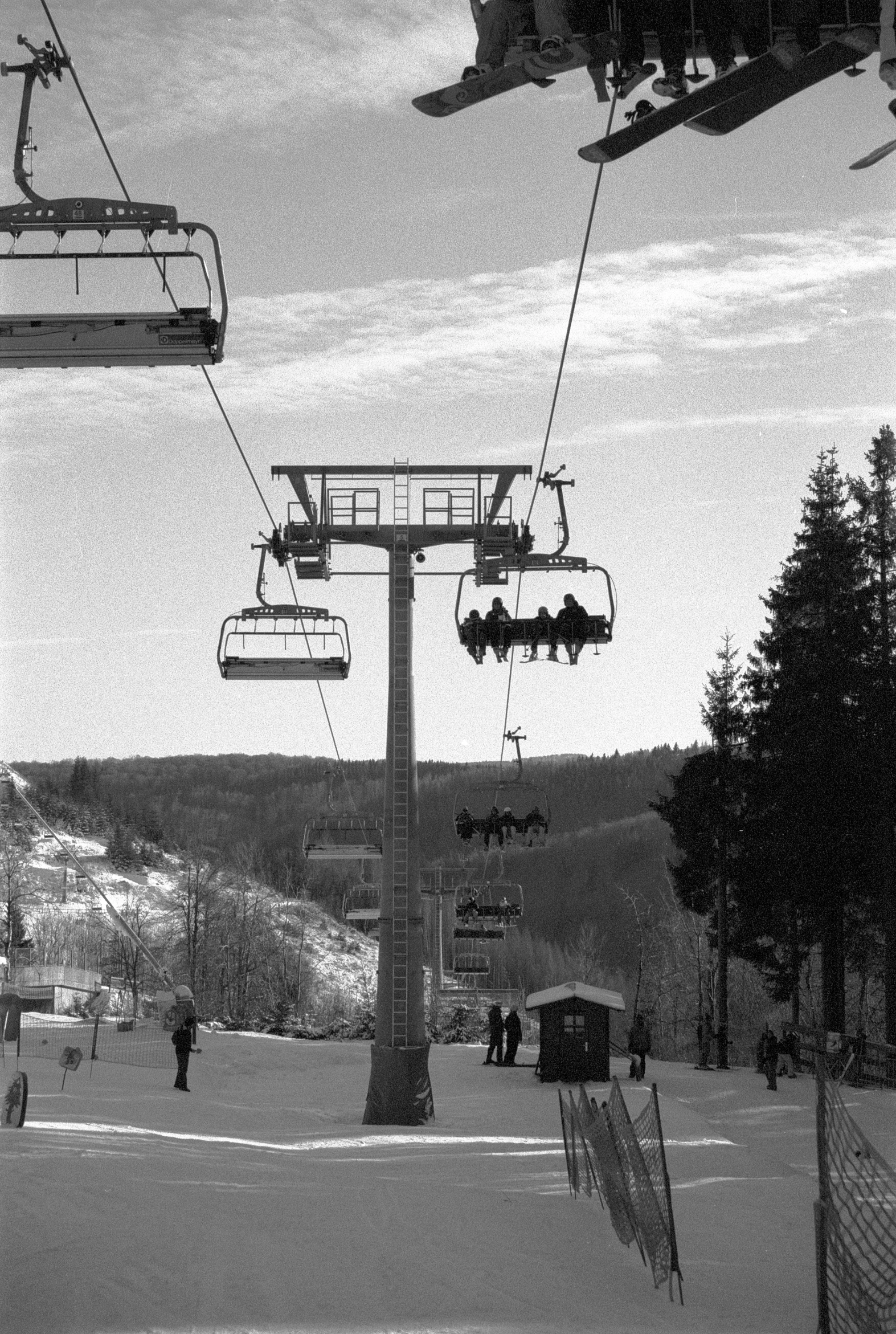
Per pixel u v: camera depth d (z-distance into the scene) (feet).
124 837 584.81
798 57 31.78
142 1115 80.38
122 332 44.04
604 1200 51.08
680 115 32.19
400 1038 92.73
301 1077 131.75
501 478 93.30
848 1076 124.67
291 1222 42.09
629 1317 33.68
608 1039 126.21
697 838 174.09
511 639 87.35
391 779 94.38
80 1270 34.01
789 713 159.43
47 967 226.38
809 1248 46.78
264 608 92.99
